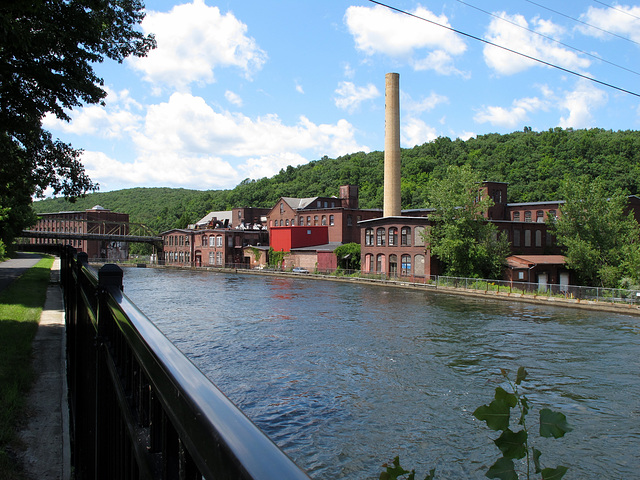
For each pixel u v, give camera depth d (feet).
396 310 123.65
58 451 24.21
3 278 103.91
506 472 6.84
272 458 3.26
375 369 68.44
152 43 61.05
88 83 53.88
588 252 156.56
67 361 37.60
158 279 231.91
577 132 448.24
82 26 49.03
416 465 42.04
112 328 12.28
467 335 91.30
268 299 148.05
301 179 553.23
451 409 53.88
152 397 6.67
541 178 345.10
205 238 321.52
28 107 50.70
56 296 82.94
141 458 6.89
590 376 64.90
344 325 101.71
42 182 64.34
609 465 41.91
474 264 177.58
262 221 355.36
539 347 81.35
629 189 297.53
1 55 44.88
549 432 6.86
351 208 287.69
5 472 21.06
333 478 39.96
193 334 92.07
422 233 186.91
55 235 331.57
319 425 49.83
